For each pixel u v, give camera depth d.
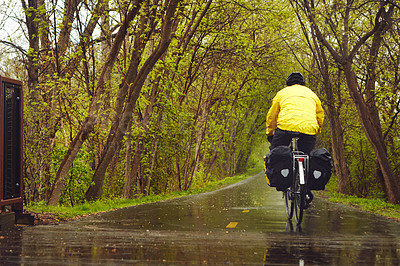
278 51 37.91
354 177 36.69
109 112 22.80
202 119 39.62
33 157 19.30
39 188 20.48
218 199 21.06
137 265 5.24
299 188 10.06
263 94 52.75
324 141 41.16
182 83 34.88
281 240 7.78
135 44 22.19
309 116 10.00
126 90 22.36
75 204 22.44
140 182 29.47
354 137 34.88
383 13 23.89
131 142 27.23
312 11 24.92
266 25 33.28
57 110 21.03
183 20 28.75
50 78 20.36
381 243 7.50
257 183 39.91
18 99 10.23
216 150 52.59
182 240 7.57
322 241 7.73
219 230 9.66
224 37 29.55
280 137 10.10
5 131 9.80
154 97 26.59
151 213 14.00
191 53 29.91
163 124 29.91
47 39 21.17
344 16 25.58
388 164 24.56
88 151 22.86
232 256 5.99
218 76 40.41
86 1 19.56
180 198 22.52
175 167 34.53
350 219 12.34
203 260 5.66
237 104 52.50
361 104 24.91
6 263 5.27
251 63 38.38
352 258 5.95
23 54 21.11
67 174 20.17
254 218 12.38
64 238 7.67
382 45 27.55
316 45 29.67
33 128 19.39
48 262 5.36
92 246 6.71
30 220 10.31
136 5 19.12
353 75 26.17
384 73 25.53
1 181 9.54
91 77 22.53
